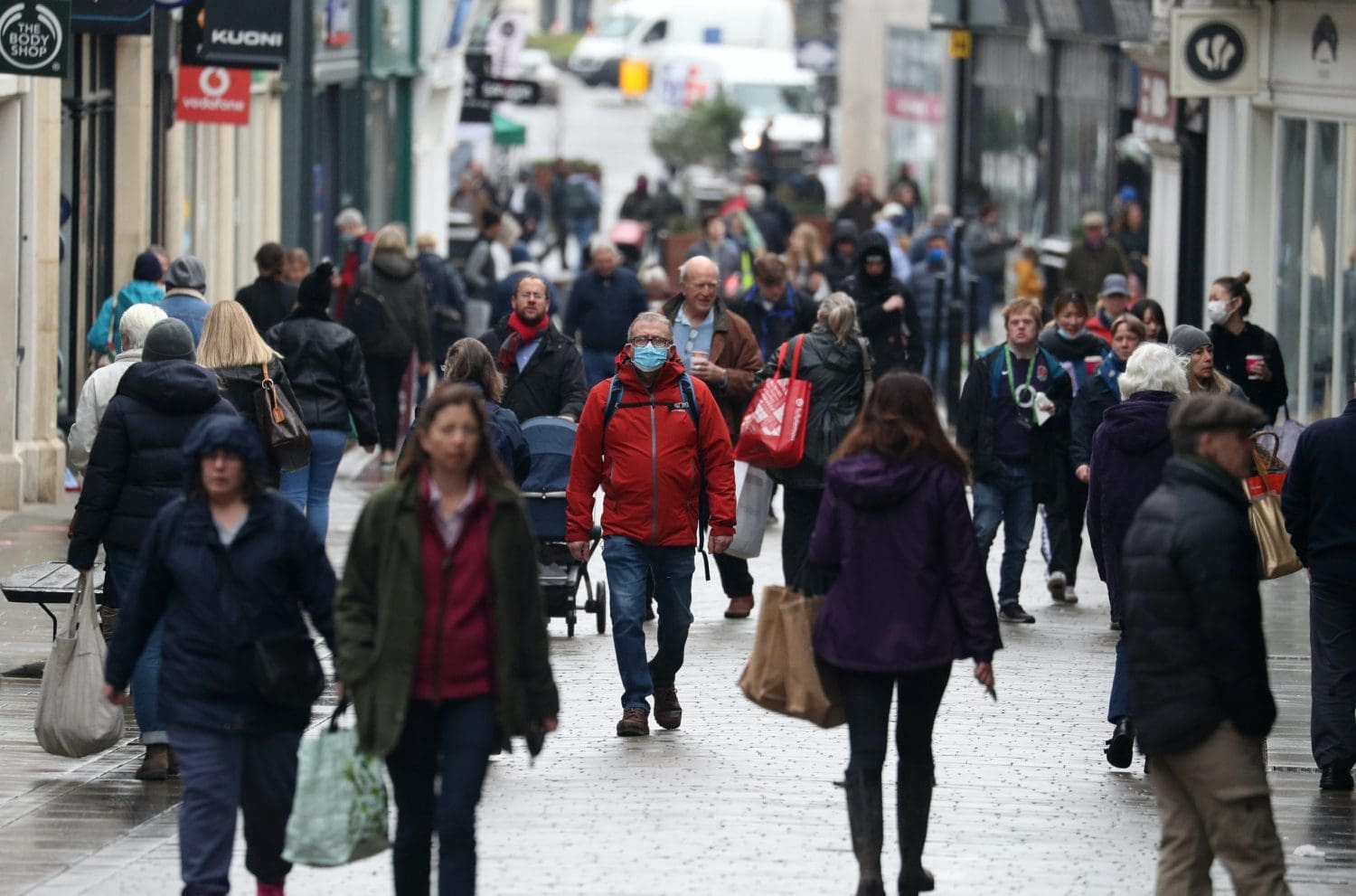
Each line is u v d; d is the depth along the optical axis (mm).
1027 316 43031
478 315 81125
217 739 22344
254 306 55219
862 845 23391
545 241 146125
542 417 40406
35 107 54969
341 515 56188
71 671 29703
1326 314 59906
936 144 143250
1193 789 21656
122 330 33719
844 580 23766
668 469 32562
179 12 68812
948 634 23672
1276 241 64062
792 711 24031
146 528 29516
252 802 22688
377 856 26250
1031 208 122500
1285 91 61406
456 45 113375
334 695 35625
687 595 33125
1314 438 29953
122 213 65500
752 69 190125
